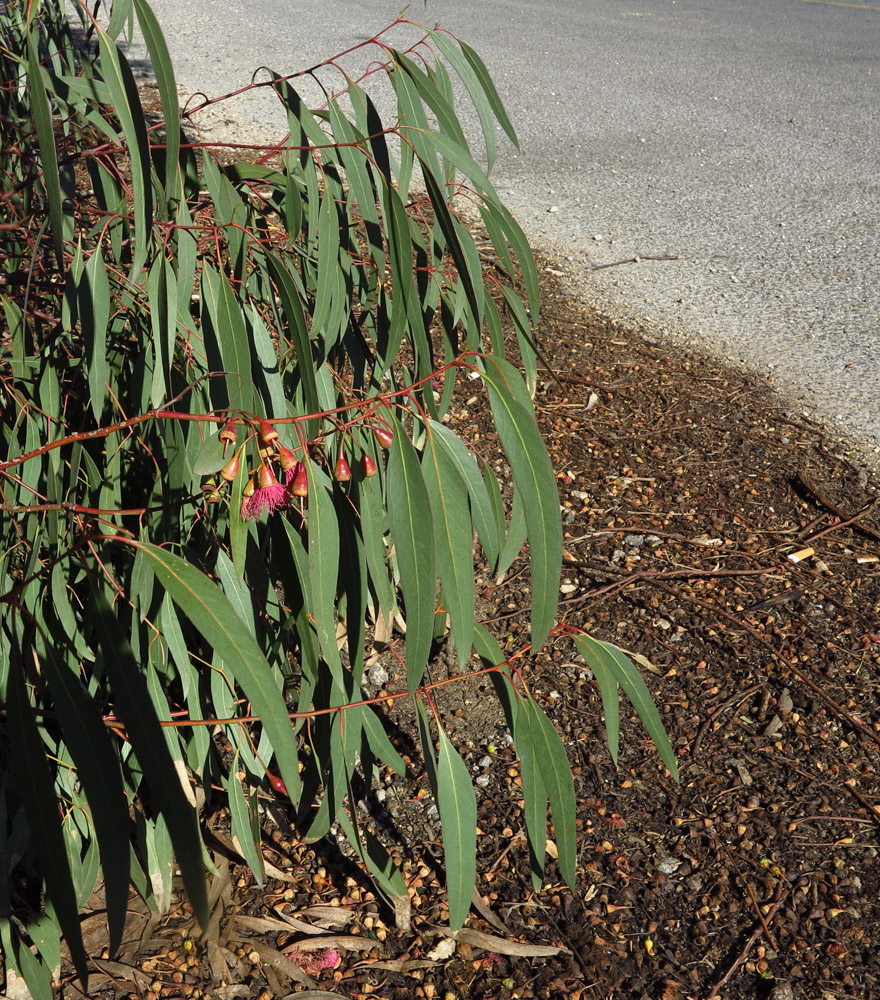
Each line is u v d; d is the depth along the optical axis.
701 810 2.33
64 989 1.82
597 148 7.81
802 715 2.59
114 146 1.74
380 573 1.69
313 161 1.76
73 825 1.80
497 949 1.97
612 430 3.95
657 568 3.16
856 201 6.82
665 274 5.58
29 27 1.35
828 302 5.27
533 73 9.82
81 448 1.69
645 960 1.97
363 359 2.06
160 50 1.28
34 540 1.63
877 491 3.59
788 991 1.90
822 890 2.12
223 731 2.05
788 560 3.21
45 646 1.14
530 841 1.61
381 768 2.42
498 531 1.84
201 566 1.74
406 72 1.82
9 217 2.21
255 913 2.01
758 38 11.77
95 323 1.56
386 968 1.93
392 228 1.59
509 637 2.86
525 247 1.97
